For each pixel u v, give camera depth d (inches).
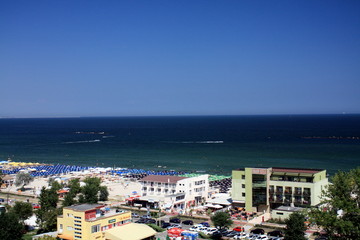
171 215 5162.4
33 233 4340.6
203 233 4229.8
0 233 3688.5
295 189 4987.7
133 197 5807.1
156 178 6087.6
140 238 3646.7
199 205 5708.7
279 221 4645.7
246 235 4094.5
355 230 2970.0
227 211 5036.9
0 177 6860.2
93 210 3740.2
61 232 3794.3
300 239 3661.4
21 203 4660.4
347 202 3112.7
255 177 5260.8
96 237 3644.2
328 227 3221.0
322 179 5093.5
